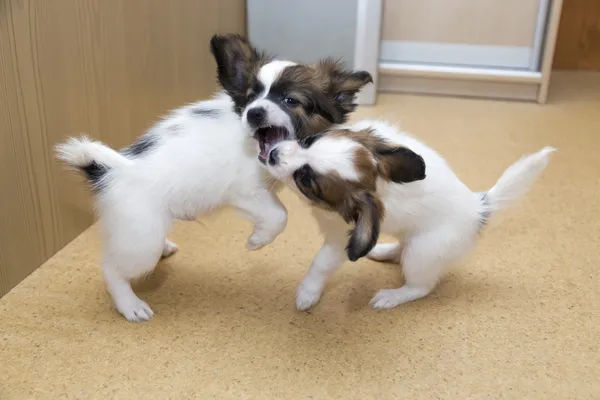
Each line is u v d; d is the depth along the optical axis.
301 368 0.84
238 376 0.83
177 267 1.00
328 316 0.92
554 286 0.98
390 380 0.83
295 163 0.81
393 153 0.81
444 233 0.89
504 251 1.05
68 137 1.01
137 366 0.83
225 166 0.86
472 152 1.36
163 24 1.22
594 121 1.54
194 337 0.88
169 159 0.85
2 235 0.92
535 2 1.66
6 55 0.89
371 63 1.62
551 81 1.89
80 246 1.04
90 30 1.03
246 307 0.93
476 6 1.69
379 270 1.02
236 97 0.90
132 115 1.17
